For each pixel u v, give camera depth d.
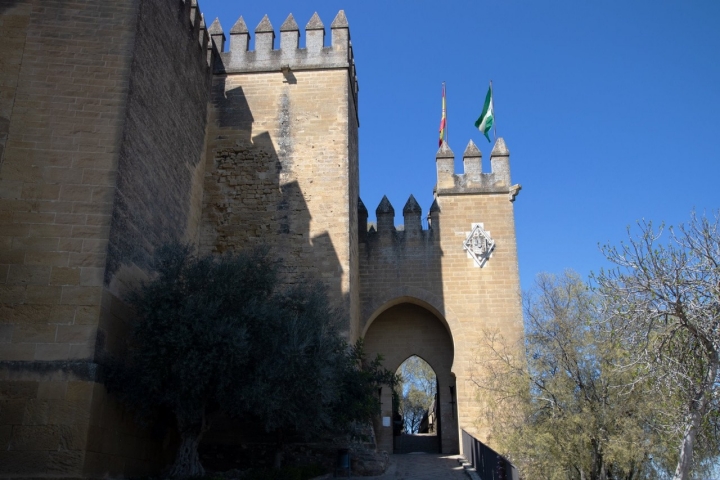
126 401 14.80
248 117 25.58
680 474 17.20
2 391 13.38
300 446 20.33
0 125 15.25
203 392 15.12
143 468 16.22
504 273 26.78
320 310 17.58
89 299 14.23
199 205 23.98
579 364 24.00
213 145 25.20
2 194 14.72
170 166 20.03
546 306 25.69
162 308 14.93
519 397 23.70
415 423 60.25
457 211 27.67
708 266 17.67
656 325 18.25
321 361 15.55
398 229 31.89
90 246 14.66
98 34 16.52
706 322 17.17
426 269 27.12
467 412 25.19
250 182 24.75
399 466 22.08
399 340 29.00
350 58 27.28
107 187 15.23
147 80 17.73
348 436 20.45
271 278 16.91
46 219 14.73
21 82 15.70
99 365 13.98
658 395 20.53
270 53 26.45
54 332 13.93
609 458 21.86
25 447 13.10
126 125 16.06
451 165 28.25
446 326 27.56
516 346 25.41
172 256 16.09
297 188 24.61
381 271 27.30
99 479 13.79
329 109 25.56
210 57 25.97
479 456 18.84
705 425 19.72
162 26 19.17
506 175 27.98
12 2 16.36
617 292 19.12
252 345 15.08
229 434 20.69
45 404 13.40
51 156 15.22
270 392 14.82
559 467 22.48
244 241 24.00
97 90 16.02
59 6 16.53
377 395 27.94
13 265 14.28
